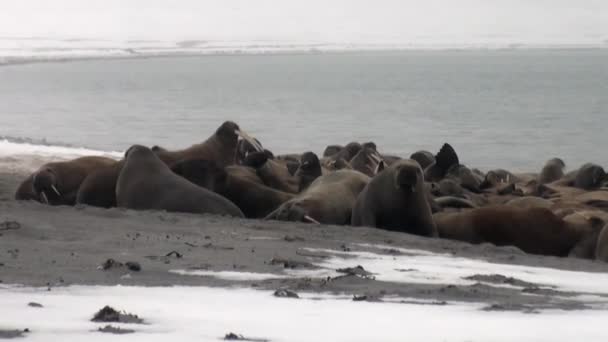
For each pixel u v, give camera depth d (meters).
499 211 54.38
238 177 63.31
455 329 22.67
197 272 33.19
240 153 72.44
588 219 54.31
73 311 24.33
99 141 148.75
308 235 46.62
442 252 44.41
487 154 143.25
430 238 49.44
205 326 22.73
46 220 46.06
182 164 60.03
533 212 54.03
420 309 26.42
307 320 23.73
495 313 26.22
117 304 25.69
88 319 23.28
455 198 65.75
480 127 191.00
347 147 86.56
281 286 30.59
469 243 50.97
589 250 52.62
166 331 22.03
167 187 55.59
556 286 34.34
